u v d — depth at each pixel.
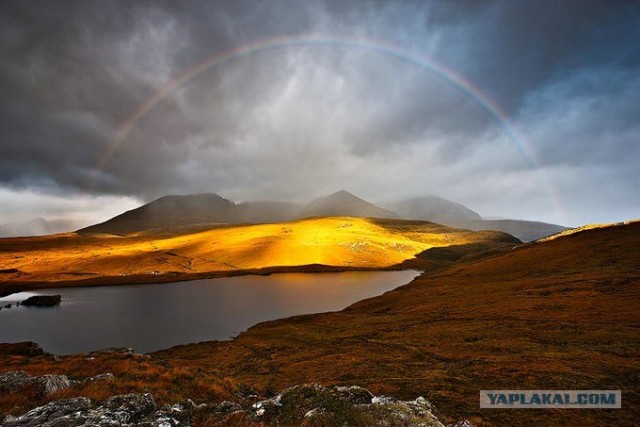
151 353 67.56
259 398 25.47
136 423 15.25
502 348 43.00
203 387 24.41
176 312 110.88
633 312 50.53
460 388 31.09
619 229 119.06
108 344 78.00
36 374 24.14
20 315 112.25
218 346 67.44
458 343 48.22
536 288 76.12
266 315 104.06
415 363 41.56
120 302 131.88
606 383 29.19
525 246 151.12
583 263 92.44
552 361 35.78
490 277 104.81
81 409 15.61
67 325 96.88
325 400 18.55
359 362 44.41
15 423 14.19
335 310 108.75
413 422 16.94
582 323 48.81
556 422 23.47
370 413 17.34
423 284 118.69
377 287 158.25
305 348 58.00
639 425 22.31
